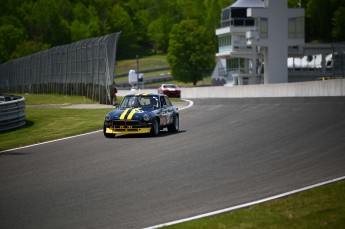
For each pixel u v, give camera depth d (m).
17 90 139.00
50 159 30.55
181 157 29.14
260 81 179.50
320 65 181.75
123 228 16.66
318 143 31.80
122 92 146.50
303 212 17.34
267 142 33.31
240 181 22.59
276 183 21.94
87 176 24.84
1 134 45.53
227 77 188.75
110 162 28.47
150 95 41.53
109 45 79.38
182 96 137.75
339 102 62.69
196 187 21.80
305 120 44.97
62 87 102.69
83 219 17.73
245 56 178.12
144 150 32.31
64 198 20.66
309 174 23.38
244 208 18.25
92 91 86.56
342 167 24.50
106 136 40.03
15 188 22.89
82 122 52.03
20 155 32.78
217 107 67.06
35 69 121.44
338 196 19.09
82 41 92.31
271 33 157.25
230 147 32.03
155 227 16.39
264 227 16.00
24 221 17.67
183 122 49.41
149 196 20.55
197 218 17.27
